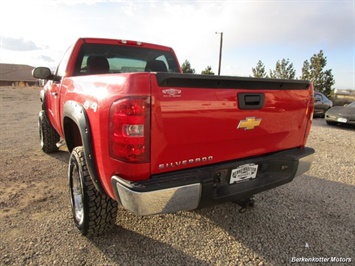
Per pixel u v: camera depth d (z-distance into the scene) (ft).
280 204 10.99
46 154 16.65
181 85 6.09
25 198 10.70
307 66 91.50
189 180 6.32
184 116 6.20
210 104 6.56
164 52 14.51
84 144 7.17
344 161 17.62
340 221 9.77
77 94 8.33
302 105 8.86
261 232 8.93
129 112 5.68
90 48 12.07
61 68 12.68
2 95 63.52
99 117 6.40
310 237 8.74
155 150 6.02
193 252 7.80
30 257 7.29
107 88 6.44
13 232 8.40
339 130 31.30
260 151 8.13
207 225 9.25
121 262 7.25
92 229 7.98
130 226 8.98
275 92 7.88
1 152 16.84
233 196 7.23
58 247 7.77
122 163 5.98
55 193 11.24
